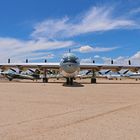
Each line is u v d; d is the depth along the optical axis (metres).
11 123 11.31
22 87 38.41
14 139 8.59
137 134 9.28
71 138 8.73
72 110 15.36
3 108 16.12
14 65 56.56
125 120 12.06
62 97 23.39
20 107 16.59
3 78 90.75
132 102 19.61
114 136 8.99
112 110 15.39
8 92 28.88
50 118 12.58
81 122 11.59
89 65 54.66
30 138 8.72
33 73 74.19
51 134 9.28
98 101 20.25
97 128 10.30
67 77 45.06
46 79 59.22
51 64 54.66
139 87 40.06
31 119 12.33
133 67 58.16
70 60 42.66
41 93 27.61
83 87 39.09
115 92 29.50
